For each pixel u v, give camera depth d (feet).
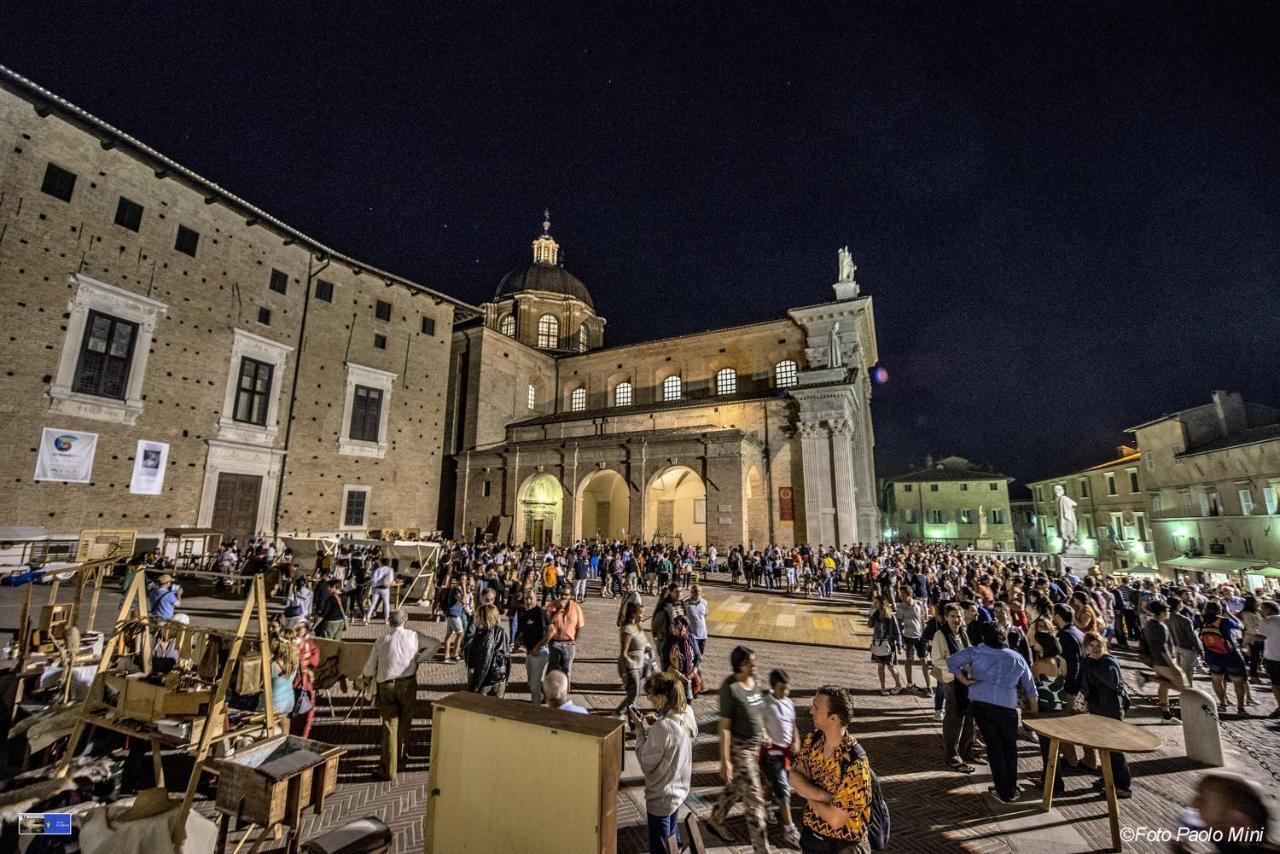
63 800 18.30
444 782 15.37
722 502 101.50
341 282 103.60
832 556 85.81
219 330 83.92
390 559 69.51
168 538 74.38
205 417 81.20
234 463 84.33
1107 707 23.29
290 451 92.43
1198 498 119.75
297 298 95.96
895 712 31.94
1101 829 19.71
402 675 24.25
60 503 65.77
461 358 136.26
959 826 19.86
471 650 26.76
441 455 119.75
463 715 15.53
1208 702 25.82
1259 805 8.36
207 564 74.43
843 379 110.11
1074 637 25.41
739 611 63.77
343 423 101.04
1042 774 24.22
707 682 36.68
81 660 25.66
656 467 107.04
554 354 160.15
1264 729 31.50
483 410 131.54
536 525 126.52
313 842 15.35
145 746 21.50
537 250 185.68
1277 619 33.30
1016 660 21.88
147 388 74.64
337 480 98.99
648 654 34.42
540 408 152.87
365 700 31.65
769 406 116.37
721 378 140.46
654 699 16.75
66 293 67.67
